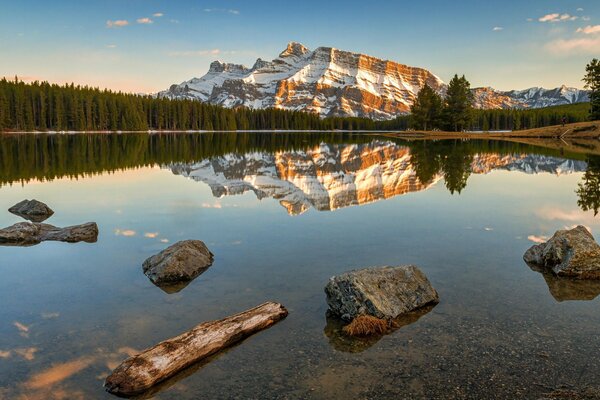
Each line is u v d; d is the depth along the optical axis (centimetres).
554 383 706
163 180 3111
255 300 1038
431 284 1109
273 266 1259
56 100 13425
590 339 843
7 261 1326
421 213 1942
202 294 1073
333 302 985
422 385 707
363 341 853
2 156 5112
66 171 3672
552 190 2541
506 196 2355
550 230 1628
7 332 888
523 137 9900
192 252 1248
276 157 5184
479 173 3381
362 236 1561
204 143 8850
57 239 1551
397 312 951
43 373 750
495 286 1110
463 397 677
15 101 12850
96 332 888
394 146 7131
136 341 855
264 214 1945
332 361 783
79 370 760
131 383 702
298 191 2595
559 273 1173
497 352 802
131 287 1122
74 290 1103
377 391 693
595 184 2753
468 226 1697
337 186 2786
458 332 879
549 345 823
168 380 734
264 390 701
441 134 11344
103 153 5775
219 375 745
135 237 1583
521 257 1328
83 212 2023
